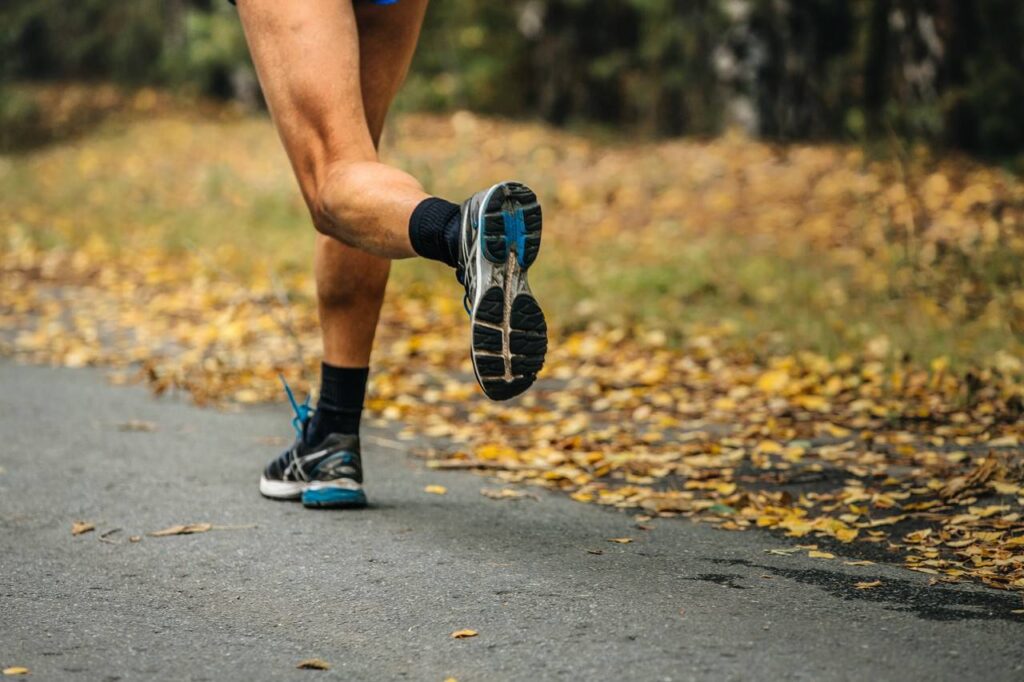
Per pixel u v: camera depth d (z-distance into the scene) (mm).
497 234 5043
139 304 16422
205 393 11031
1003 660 4738
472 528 6758
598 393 11156
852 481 7828
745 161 24562
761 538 6609
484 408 10617
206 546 6402
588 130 30719
